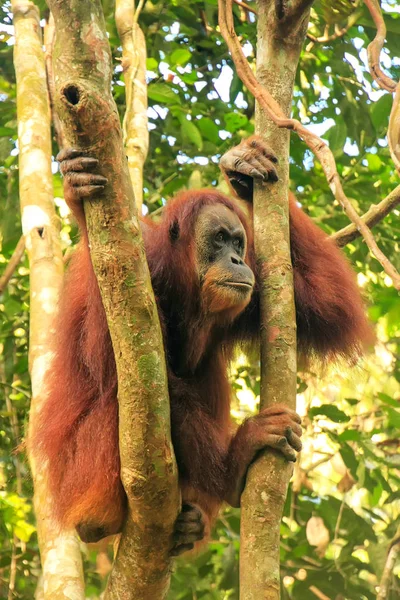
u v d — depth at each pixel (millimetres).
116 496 7508
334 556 12391
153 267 8133
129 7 12633
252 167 7301
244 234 7992
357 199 13688
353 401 12953
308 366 8914
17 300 14281
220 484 7598
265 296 6891
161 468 6020
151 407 5883
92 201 5602
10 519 11164
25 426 11828
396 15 13508
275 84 7504
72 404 7945
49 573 8648
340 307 8414
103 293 5797
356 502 15867
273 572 6047
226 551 12070
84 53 5352
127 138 11578
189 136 12992
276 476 6496
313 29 14422
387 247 13797
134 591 6824
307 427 13508
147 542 6535
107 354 7281
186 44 15258
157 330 5875
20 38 12266
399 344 14930
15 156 14984
